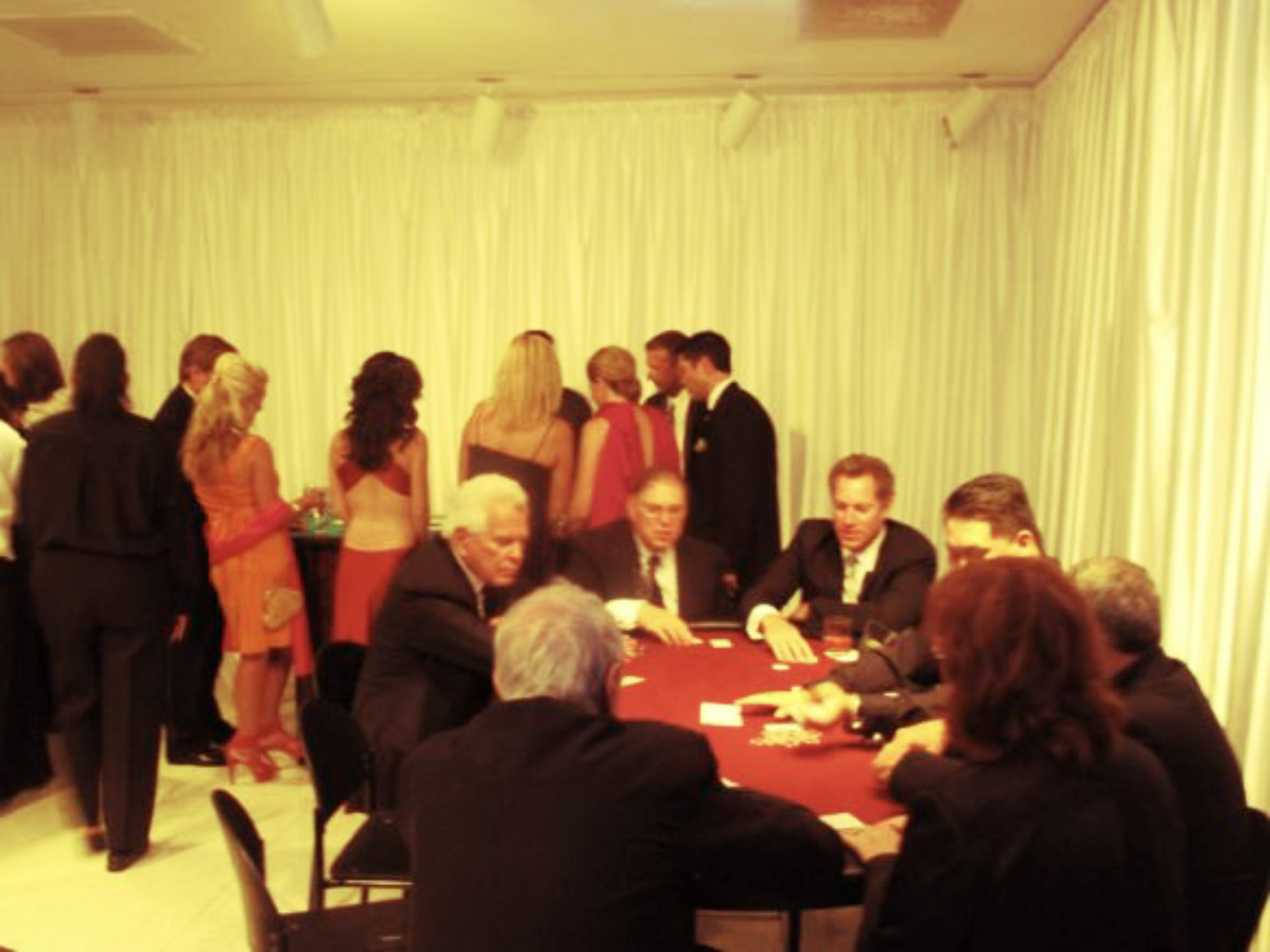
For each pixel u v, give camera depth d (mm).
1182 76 3182
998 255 5301
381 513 4055
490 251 5574
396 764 2609
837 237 5387
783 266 5438
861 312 5398
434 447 5664
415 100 5516
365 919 2135
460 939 1490
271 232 5660
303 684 4133
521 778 1512
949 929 1367
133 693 3344
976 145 5273
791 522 5527
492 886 1483
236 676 4078
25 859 3461
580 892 1470
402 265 5625
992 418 5355
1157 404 3281
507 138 5523
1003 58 4742
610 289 5539
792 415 5500
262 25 4348
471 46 4617
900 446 5418
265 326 5691
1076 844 1356
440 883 1515
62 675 3367
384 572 4039
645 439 4258
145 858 3457
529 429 3961
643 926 1492
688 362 4730
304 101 5547
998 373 5348
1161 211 3314
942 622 1476
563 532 4023
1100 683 1416
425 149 5566
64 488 3229
